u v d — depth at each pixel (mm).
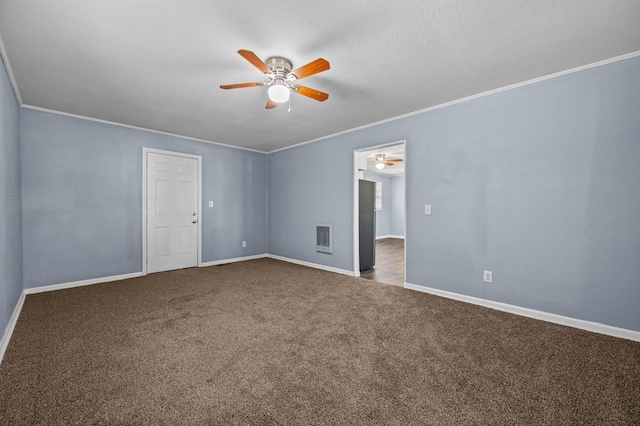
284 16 1795
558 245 2586
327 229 4766
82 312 2814
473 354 2029
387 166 8148
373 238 5168
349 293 3479
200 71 2496
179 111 3535
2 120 2223
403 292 3510
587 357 1986
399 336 2316
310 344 2180
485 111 2984
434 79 2686
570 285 2531
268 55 2242
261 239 5941
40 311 2832
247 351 2072
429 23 1868
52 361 1919
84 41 2045
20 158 3246
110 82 2717
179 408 1481
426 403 1523
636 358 1969
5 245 2307
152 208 4430
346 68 2463
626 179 2279
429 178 3434
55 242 3576
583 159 2455
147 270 4379
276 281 4035
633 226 2260
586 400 1548
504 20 1837
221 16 1789
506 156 2859
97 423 1375
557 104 2570
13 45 2080
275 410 1473
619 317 2314
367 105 3344
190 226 4879
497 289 2941
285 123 4039
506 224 2873
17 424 1362
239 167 5543
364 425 1373
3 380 1701
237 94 3004
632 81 2240
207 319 2658
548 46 2141
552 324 2549
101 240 3939
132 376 1757
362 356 2006
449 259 3285
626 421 1397
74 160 3701
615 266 2332
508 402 1531
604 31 1951
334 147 4617
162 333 2357
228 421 1396
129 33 1956
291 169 5426
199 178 4969
